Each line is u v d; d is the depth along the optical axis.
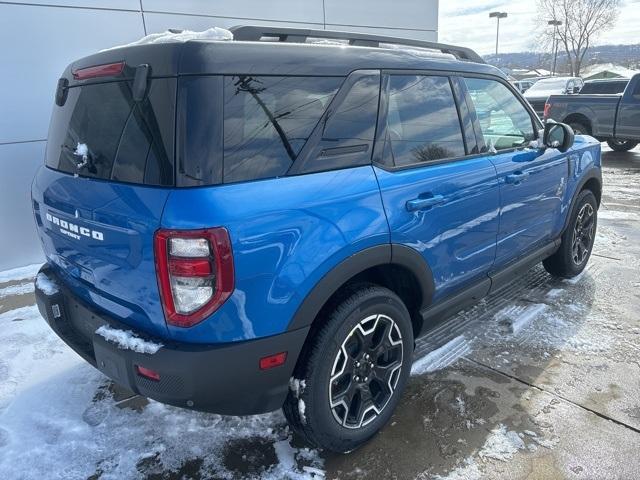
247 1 6.76
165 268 1.83
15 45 5.15
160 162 1.88
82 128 2.32
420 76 2.71
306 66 2.16
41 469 2.42
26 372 3.28
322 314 2.26
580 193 4.30
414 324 2.83
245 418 2.77
